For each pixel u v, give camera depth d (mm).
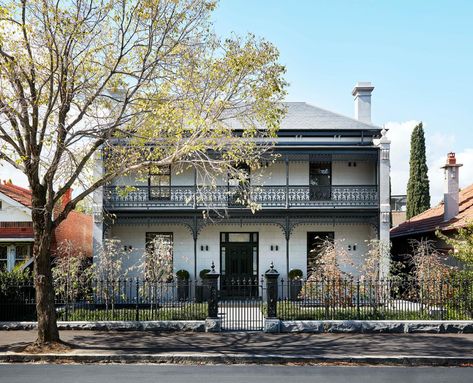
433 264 17875
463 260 17391
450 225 21016
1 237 21297
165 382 10172
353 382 10180
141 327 15586
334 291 16719
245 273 23734
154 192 23766
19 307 16578
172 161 13922
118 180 23484
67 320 16062
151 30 13367
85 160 13883
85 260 22438
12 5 12594
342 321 15375
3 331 15562
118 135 14891
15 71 12938
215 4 13766
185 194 23344
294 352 12648
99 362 12273
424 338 14445
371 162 24188
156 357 12281
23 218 21688
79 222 27859
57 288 17406
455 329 15258
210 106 13594
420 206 34812
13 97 13195
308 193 23906
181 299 21078
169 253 21422
